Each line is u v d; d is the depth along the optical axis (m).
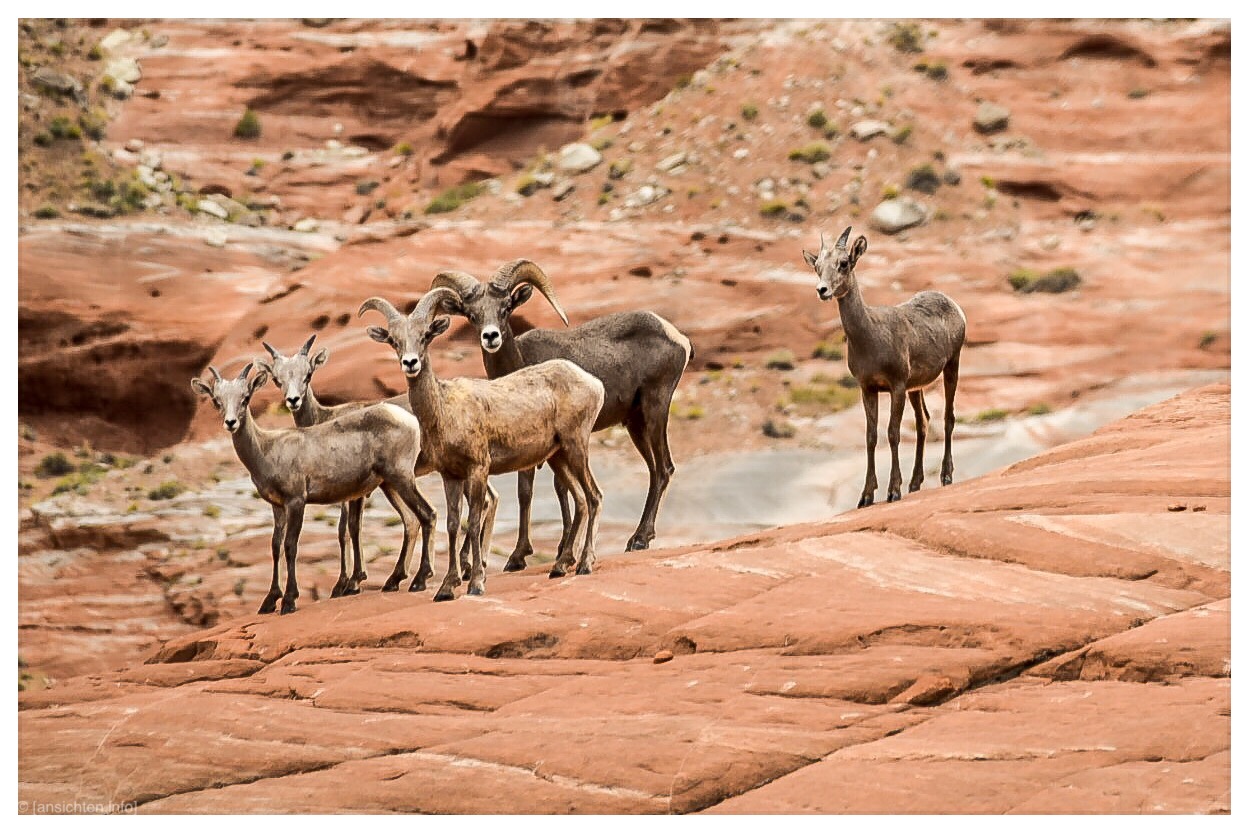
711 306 138.88
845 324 54.59
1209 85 166.75
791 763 31.66
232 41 182.62
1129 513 40.66
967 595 37.78
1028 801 29.11
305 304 140.75
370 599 46.56
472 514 45.69
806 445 122.38
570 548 48.53
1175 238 150.25
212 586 99.31
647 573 43.25
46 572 106.50
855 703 33.56
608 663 37.97
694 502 111.88
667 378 54.81
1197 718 30.52
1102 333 137.12
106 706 40.56
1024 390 130.62
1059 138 162.62
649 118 167.88
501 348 52.19
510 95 169.38
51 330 137.50
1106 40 170.75
